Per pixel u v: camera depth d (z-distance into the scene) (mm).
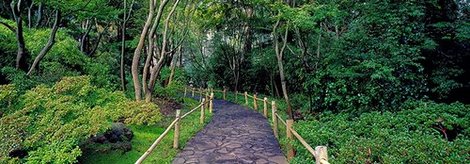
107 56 17484
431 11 10367
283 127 10297
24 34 11125
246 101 17938
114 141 7344
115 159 6715
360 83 9492
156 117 8031
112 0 15445
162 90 16469
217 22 19562
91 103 7230
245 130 9883
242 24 21203
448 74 9766
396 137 5316
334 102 10344
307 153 5621
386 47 9062
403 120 6832
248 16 18297
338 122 7344
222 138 8719
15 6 9672
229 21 20594
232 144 8031
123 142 7426
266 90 22906
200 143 8141
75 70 12188
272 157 6863
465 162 4270
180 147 7676
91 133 5422
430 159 4363
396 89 9055
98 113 6012
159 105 14680
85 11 10445
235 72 23594
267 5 13344
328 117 9289
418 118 6918
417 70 9547
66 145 5074
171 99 16703
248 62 23859
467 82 10109
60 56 12094
